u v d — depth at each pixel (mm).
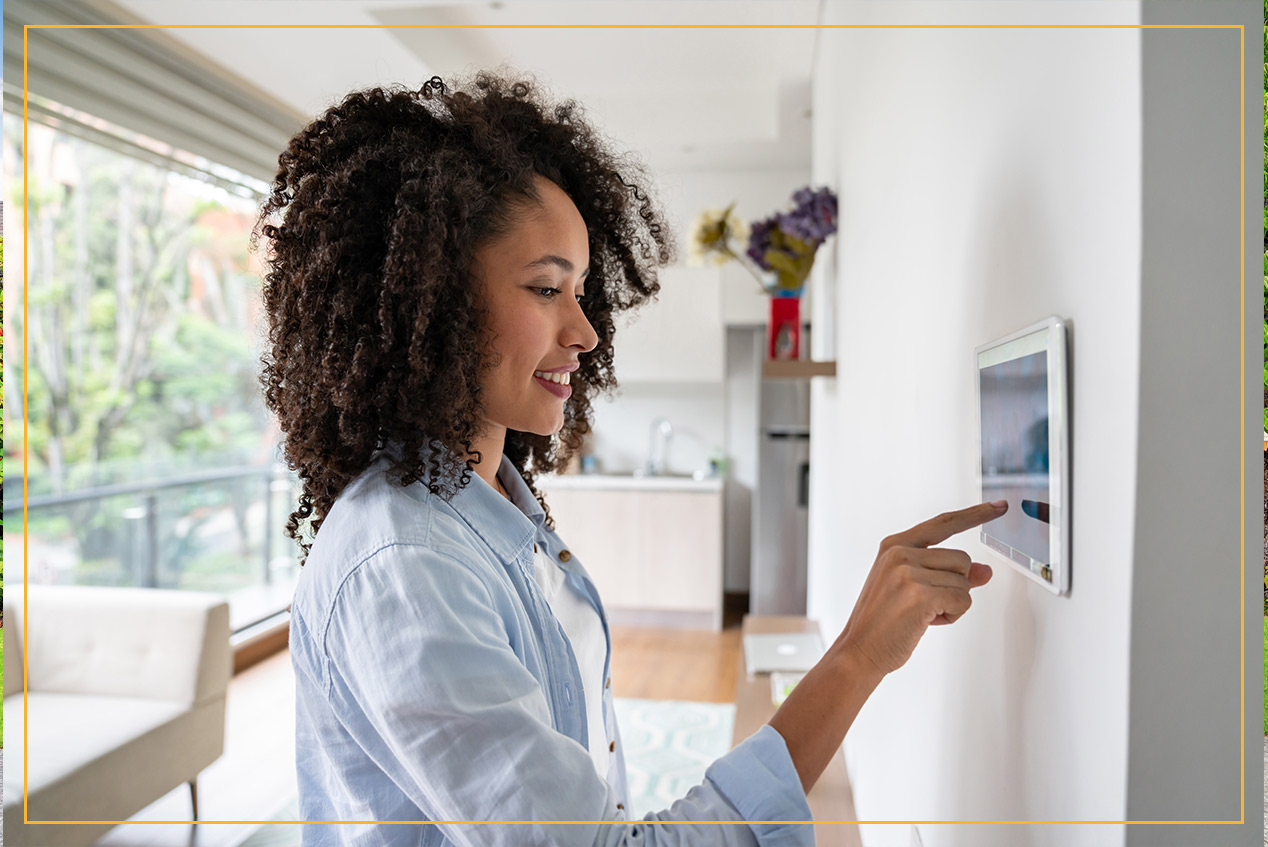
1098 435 563
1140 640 508
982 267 867
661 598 5133
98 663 2799
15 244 5848
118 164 6445
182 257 6812
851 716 704
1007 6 767
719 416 5691
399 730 630
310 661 731
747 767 676
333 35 3232
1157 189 496
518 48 3826
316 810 785
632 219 1152
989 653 853
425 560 683
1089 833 579
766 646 2799
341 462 787
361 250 782
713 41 3730
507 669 656
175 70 3285
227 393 7004
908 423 1316
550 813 600
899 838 1369
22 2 2629
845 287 2355
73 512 3578
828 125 3078
